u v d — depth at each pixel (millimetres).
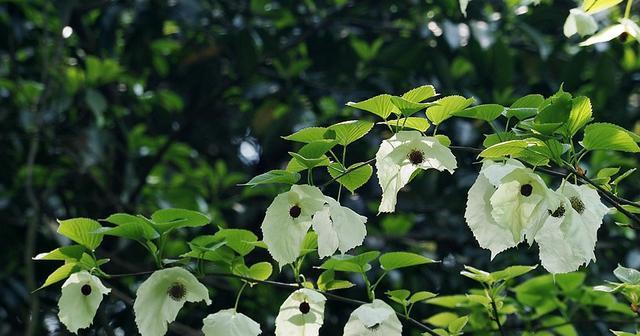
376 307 3164
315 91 7480
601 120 6914
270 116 7434
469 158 6859
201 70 7594
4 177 7449
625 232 6539
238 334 3078
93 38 7633
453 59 7234
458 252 7035
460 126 6617
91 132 7039
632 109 7379
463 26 6883
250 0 7672
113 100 7594
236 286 6809
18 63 7805
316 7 7684
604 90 6805
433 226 6996
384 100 3031
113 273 6816
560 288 4719
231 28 7414
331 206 2979
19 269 7352
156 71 8133
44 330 7359
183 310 7062
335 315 6816
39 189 7484
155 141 7672
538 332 4648
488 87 6941
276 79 7480
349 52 7270
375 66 7113
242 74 7203
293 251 2994
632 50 7418
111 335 4262
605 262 6527
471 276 3852
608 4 3277
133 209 7129
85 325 3100
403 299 3713
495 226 2926
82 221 3230
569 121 3043
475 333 4527
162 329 3137
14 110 7348
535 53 7250
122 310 6688
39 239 7234
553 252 2836
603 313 5480
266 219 2994
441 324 4535
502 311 4391
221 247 3471
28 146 7379
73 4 6750
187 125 7336
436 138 3094
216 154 8625
